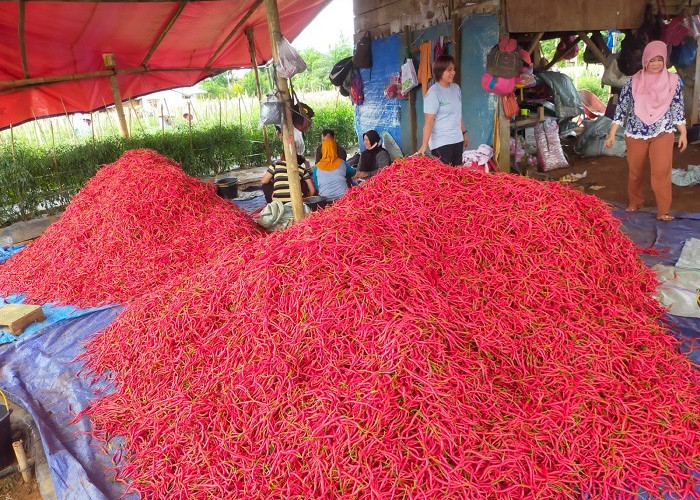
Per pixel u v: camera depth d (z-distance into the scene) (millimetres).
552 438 2357
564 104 8148
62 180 8109
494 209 3416
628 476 2232
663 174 5086
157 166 5520
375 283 2736
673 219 5207
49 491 2600
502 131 6953
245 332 2867
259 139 12016
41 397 3359
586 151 8633
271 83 5215
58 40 7465
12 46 7258
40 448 2924
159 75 10523
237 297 3092
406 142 8992
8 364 3771
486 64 6664
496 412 2406
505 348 2742
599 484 2205
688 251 4367
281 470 2316
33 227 7566
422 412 2291
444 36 7453
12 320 4164
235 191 8430
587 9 7277
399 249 3047
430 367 2383
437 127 5566
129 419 2945
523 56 6973
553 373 2664
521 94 7566
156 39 8547
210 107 13562
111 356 3549
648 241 4789
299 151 7832
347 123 13664
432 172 3619
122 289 4656
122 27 7633
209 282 3381
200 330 3129
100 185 5484
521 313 2941
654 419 2447
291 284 2895
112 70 8836
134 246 4918
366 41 9008
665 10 7805
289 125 5113
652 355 2834
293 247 3062
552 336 2842
